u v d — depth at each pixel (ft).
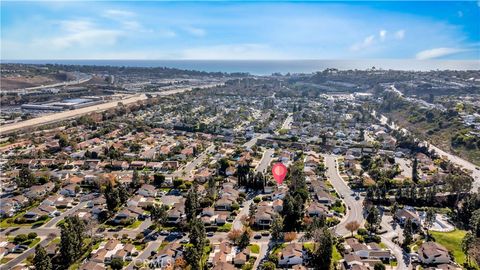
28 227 479.82
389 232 469.98
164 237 452.76
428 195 563.07
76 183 614.75
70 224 426.10
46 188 589.32
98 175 636.89
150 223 491.31
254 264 392.27
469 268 393.91
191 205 481.87
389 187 601.62
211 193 567.18
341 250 420.36
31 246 430.61
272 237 451.53
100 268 376.68
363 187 615.98
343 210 528.63
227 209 530.68
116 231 469.16
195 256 370.94
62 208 539.70
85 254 412.57
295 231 469.57
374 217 462.60
